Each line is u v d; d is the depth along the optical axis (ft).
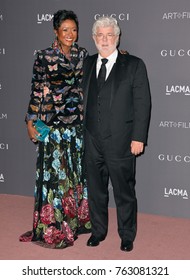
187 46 11.38
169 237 10.99
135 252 10.14
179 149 11.93
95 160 9.93
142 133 9.44
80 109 10.33
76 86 10.16
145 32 11.69
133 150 9.54
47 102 10.09
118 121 9.46
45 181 10.34
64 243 10.36
